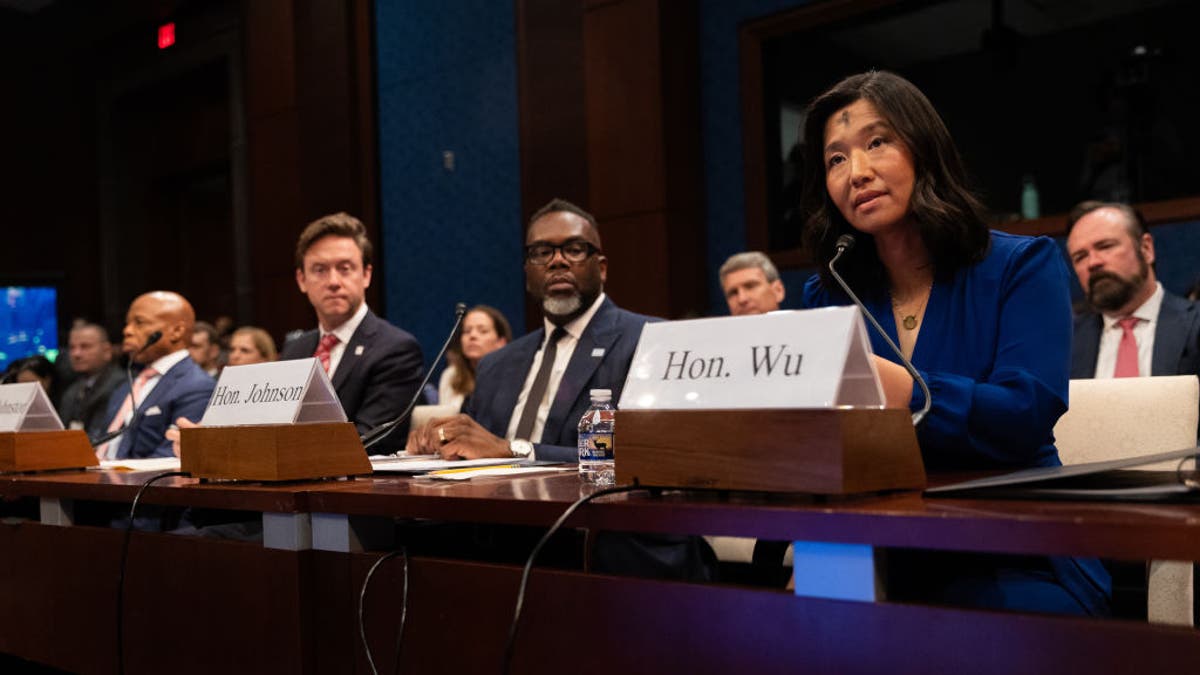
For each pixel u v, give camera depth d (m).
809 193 1.45
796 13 4.75
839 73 5.22
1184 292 3.90
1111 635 0.72
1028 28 4.97
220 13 7.22
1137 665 0.71
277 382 1.48
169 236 8.59
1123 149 4.22
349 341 2.79
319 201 6.28
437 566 1.12
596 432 1.44
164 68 7.69
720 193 5.01
